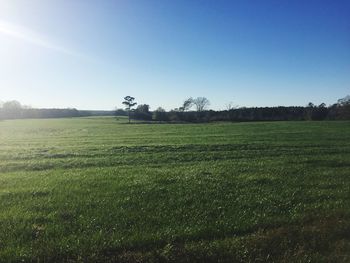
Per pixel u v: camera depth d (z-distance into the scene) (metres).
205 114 134.12
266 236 10.34
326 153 30.66
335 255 9.25
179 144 38.94
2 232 10.54
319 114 116.12
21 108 196.12
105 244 9.70
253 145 36.72
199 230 10.77
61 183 17.73
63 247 9.48
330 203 13.88
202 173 20.52
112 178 18.98
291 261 9.00
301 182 17.91
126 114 195.00
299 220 11.75
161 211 12.73
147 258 9.01
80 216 12.02
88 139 51.41
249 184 17.38
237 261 9.03
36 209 13.00
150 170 21.86
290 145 36.50
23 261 8.80
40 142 47.72
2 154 32.41
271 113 128.62
